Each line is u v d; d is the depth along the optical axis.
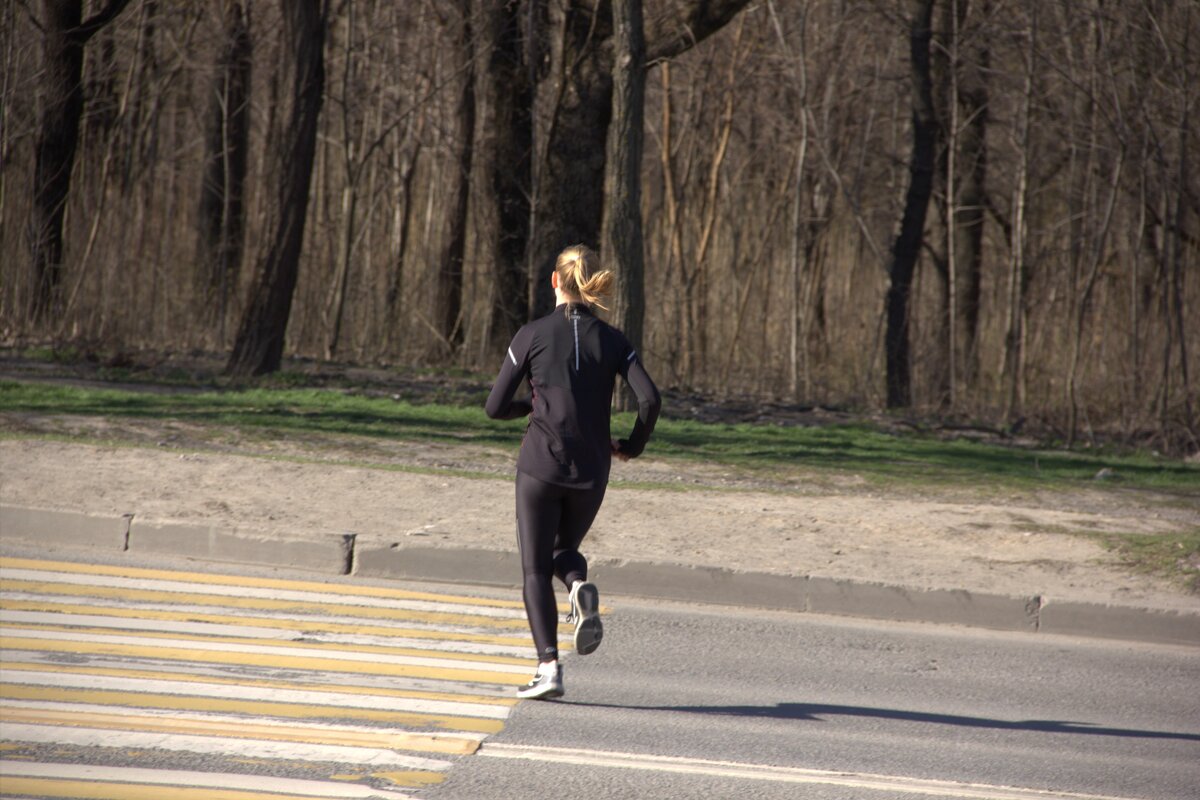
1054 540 38.50
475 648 25.97
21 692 21.16
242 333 77.06
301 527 34.03
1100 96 84.94
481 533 34.62
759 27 108.19
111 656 23.56
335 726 20.31
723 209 117.81
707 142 116.06
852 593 31.50
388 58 112.38
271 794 17.16
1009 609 31.12
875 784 18.86
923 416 87.00
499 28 94.56
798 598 31.62
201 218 109.50
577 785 18.08
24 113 92.06
